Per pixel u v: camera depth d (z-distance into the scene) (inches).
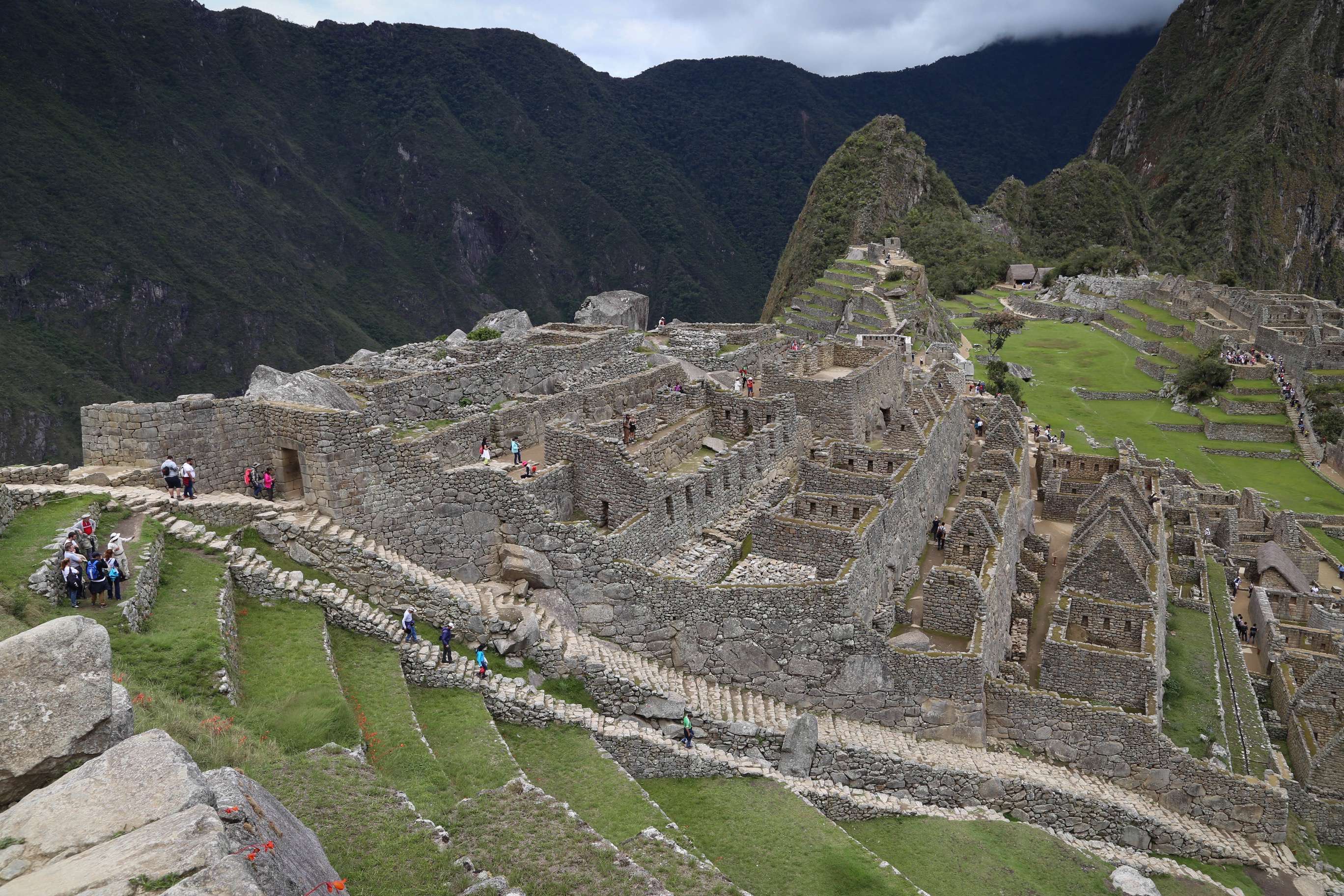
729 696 1385.3
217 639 1005.2
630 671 1311.5
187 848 469.1
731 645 1411.2
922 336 4936.0
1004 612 1740.9
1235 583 2519.7
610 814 1047.0
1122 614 1675.7
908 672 1434.5
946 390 2522.1
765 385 2055.9
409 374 1814.7
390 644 1200.8
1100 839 1379.2
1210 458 4500.5
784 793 1218.0
